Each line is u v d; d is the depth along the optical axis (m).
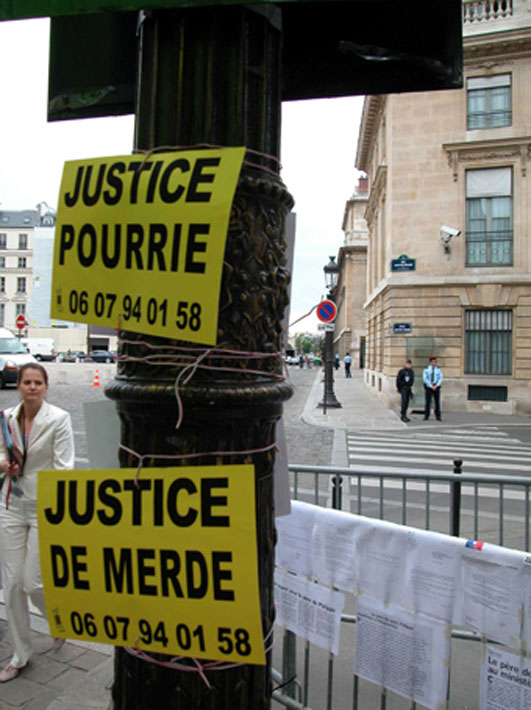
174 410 1.28
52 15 1.24
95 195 1.36
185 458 1.30
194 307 1.25
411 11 1.76
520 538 5.56
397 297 19.12
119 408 1.39
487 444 12.23
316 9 1.72
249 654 1.27
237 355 1.30
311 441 11.91
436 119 18.89
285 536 2.77
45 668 3.15
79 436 11.28
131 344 1.33
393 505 6.87
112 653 3.32
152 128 1.35
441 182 18.88
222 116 1.31
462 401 18.66
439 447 11.64
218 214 1.25
